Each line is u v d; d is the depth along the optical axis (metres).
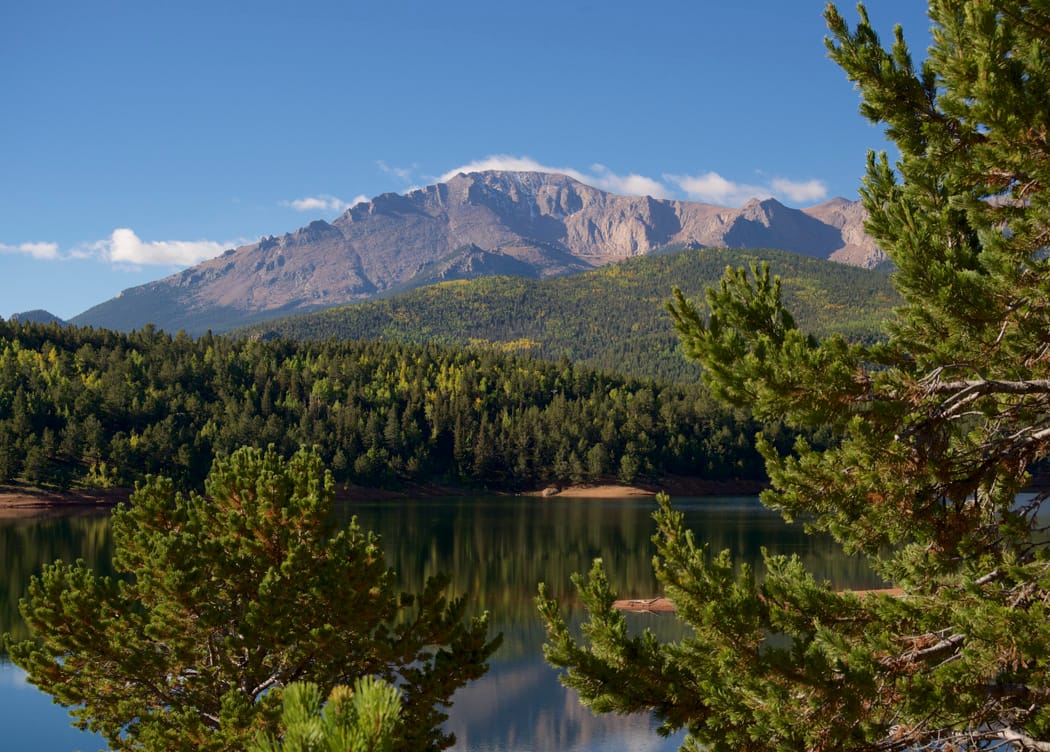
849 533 7.95
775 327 8.17
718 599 7.84
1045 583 6.73
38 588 15.03
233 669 14.70
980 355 7.54
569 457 154.88
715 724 7.75
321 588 14.93
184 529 15.99
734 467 158.62
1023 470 8.36
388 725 3.36
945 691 6.71
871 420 7.62
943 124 7.96
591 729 30.81
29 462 114.06
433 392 175.38
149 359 169.62
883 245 8.30
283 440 142.12
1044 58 6.86
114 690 15.24
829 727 6.91
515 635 43.41
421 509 120.56
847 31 8.32
